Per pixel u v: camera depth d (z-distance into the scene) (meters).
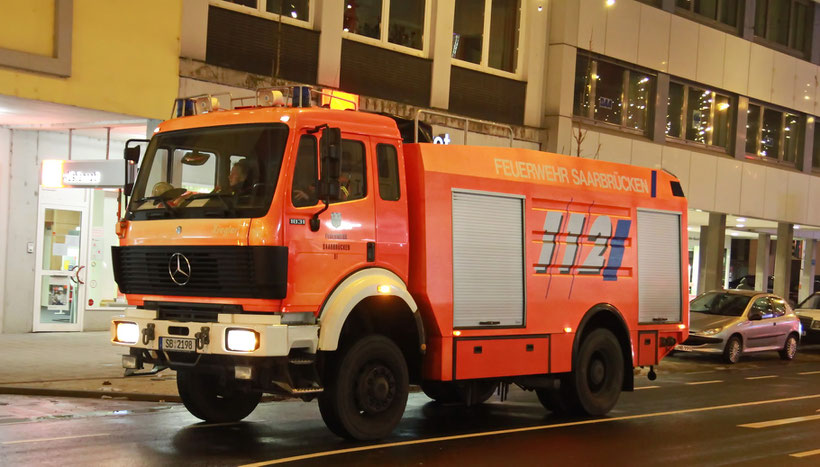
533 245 10.97
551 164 11.37
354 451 8.72
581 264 11.63
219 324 8.40
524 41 22.81
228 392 10.26
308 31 18.19
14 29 14.24
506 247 10.62
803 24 32.09
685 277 13.35
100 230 19.00
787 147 31.89
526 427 10.79
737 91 28.89
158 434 9.35
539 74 23.00
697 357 21.80
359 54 19.17
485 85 21.84
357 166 9.18
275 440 9.22
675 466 8.70
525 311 10.80
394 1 20.02
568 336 11.38
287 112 8.73
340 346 9.05
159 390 12.07
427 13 20.59
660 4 25.95
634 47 24.95
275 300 8.40
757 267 37.38
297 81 18.05
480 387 10.62
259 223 8.36
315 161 8.75
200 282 8.65
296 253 8.49
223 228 8.50
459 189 10.11
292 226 8.48
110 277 19.22
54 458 7.95
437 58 20.53
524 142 22.67
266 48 17.56
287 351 8.33
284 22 17.75
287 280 8.40
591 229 11.81
